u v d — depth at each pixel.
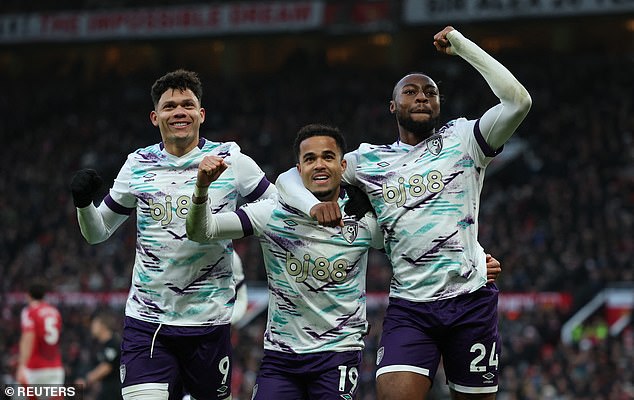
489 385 8.48
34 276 39.66
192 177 8.88
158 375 8.81
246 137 50.84
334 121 50.97
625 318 31.88
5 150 54.19
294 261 8.45
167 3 57.66
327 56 59.62
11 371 27.31
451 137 8.57
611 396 24.20
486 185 43.28
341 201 8.55
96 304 36.31
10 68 64.75
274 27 55.31
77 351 28.11
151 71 61.38
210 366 8.97
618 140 45.31
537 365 26.66
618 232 36.28
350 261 8.45
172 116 8.80
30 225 45.88
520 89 8.21
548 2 50.28
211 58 61.72
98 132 55.09
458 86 51.56
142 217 8.91
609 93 49.44
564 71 52.25
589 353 26.48
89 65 63.78
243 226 8.52
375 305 32.19
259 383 8.56
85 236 9.16
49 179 50.38
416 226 8.38
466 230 8.43
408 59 57.53
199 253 8.78
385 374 8.33
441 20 51.91
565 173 42.84
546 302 31.77
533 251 35.53
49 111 58.16
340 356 8.39
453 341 8.45
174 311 8.82
